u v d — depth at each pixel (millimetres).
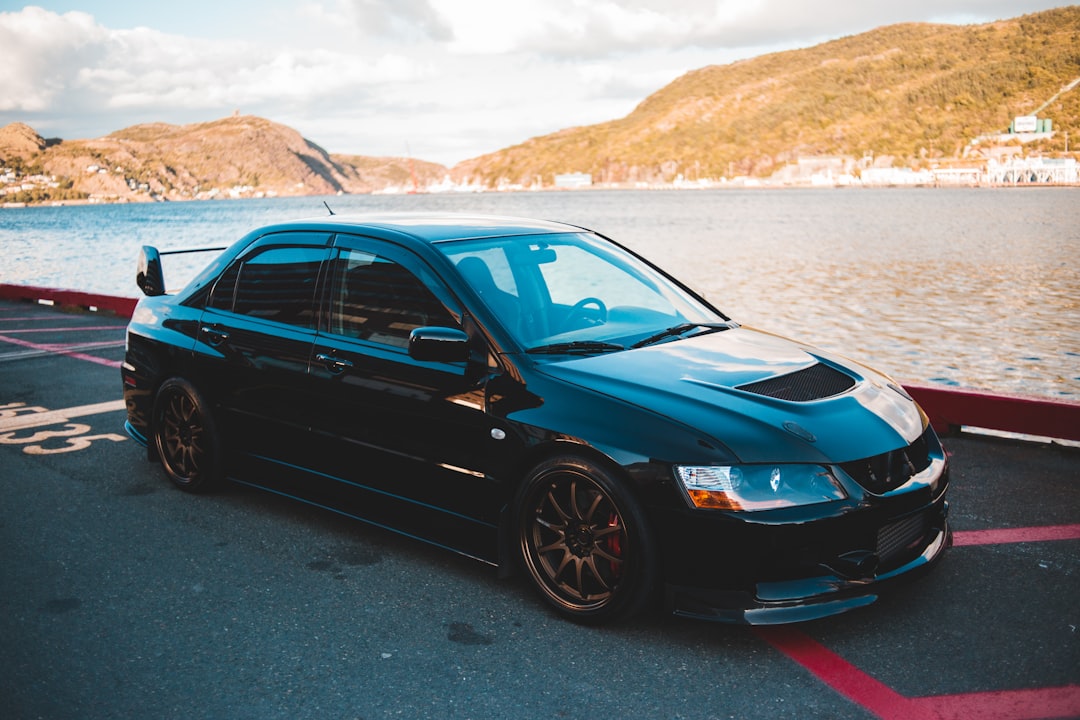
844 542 2875
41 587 3574
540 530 3273
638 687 2768
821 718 2586
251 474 4359
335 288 3924
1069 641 3018
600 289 3926
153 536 4113
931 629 3123
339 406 3799
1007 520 4184
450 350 3254
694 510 2834
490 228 4039
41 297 14891
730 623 2834
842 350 23891
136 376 4840
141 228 103938
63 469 5168
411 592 3496
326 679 2846
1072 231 77875
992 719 2564
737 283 40344
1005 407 5402
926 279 41875
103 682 2836
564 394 3158
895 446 3033
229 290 4434
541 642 3074
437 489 3518
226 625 3232
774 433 2895
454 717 2617
